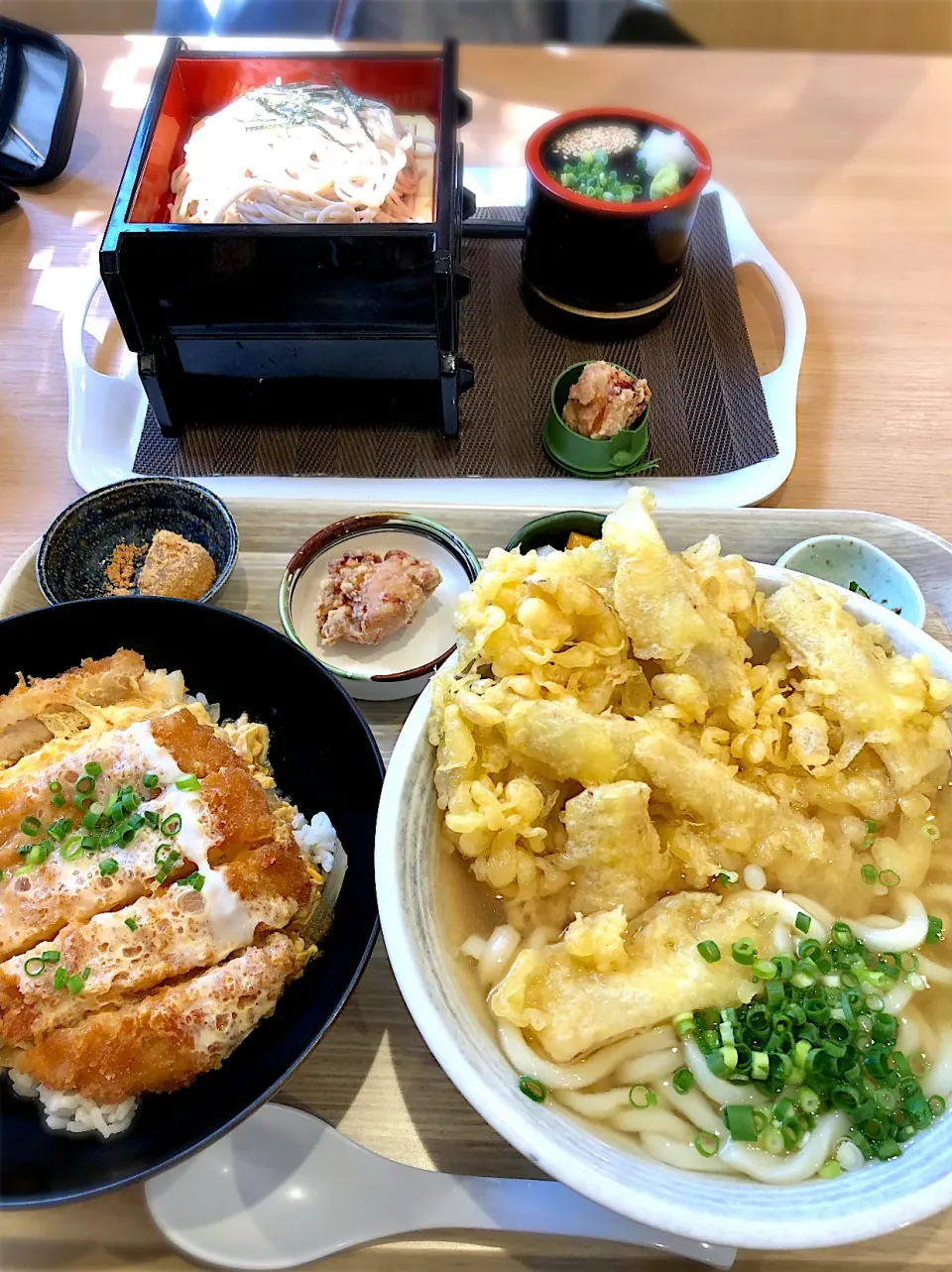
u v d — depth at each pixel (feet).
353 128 1.63
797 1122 0.89
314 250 1.37
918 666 1.01
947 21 1.75
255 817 1.04
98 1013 0.95
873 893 1.03
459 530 1.46
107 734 1.12
